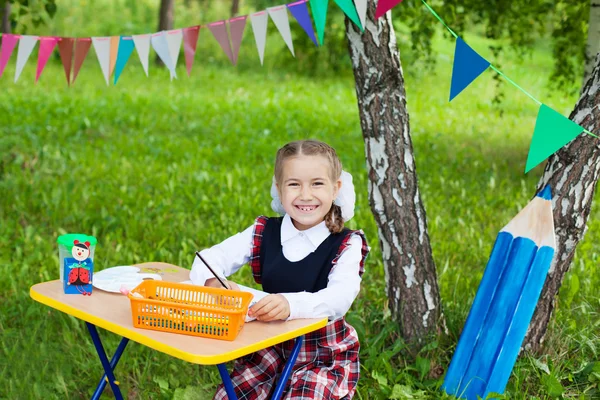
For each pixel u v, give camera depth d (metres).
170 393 3.28
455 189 6.76
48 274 4.50
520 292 3.18
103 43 3.08
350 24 3.37
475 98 13.01
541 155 2.58
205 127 9.42
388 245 3.53
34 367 3.47
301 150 2.61
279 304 2.32
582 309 3.93
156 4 20.28
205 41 17.38
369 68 3.38
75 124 8.98
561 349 3.52
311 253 2.67
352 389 2.62
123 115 9.81
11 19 5.69
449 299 4.11
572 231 3.34
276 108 11.12
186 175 6.96
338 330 2.68
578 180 3.28
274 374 2.68
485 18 7.65
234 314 2.11
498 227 5.77
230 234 5.32
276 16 2.98
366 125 3.46
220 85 13.48
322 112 11.05
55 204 5.79
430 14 7.20
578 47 7.93
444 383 3.26
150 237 5.28
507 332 3.17
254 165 7.53
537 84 14.77
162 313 2.16
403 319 3.56
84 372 3.46
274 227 2.78
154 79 13.54
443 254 5.00
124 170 6.97
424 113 11.24
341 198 2.74
